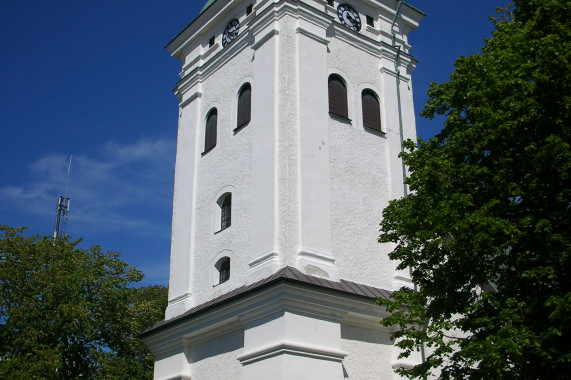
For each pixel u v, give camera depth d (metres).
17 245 28.77
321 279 20.20
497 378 14.40
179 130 28.05
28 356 26.45
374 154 24.22
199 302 23.62
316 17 24.33
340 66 24.72
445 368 15.75
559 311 12.62
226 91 25.94
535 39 15.51
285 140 21.81
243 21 26.27
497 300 14.60
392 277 22.66
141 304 33.00
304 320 18.83
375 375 20.38
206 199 25.08
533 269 13.45
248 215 22.44
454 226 14.28
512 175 14.87
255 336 19.25
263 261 20.70
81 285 29.17
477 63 15.99
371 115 24.94
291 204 20.91
